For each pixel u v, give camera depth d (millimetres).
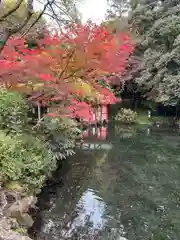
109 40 2654
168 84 13750
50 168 4809
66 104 3365
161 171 6707
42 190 5055
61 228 3885
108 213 4465
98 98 3613
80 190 5391
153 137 10977
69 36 2734
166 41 14695
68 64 2771
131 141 10172
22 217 3342
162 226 4094
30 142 4480
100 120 13398
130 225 4090
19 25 2064
